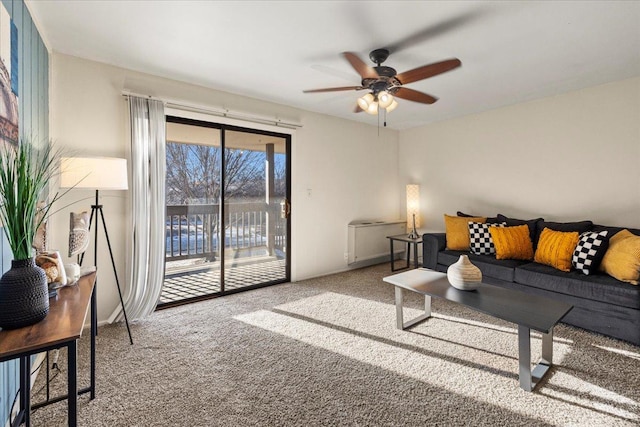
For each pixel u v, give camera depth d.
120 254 2.81
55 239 2.52
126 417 1.57
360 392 1.77
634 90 3.01
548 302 2.05
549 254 3.01
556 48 2.45
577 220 3.41
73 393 0.98
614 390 1.77
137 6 1.93
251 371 1.98
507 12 1.98
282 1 1.88
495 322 2.73
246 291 3.67
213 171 3.48
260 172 3.85
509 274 3.06
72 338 0.98
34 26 2.03
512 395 1.74
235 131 3.62
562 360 2.09
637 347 2.24
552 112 3.58
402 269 4.76
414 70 2.14
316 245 4.37
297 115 4.10
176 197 3.25
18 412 1.57
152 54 2.57
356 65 2.15
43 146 2.26
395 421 1.54
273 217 3.98
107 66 2.75
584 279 2.56
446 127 4.71
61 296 1.43
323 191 4.43
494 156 4.14
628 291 2.28
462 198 4.53
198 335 2.50
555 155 3.57
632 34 2.23
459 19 2.05
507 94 3.52
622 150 3.09
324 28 2.18
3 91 1.43
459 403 1.68
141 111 2.80
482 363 2.07
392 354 2.19
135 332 2.55
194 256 3.39
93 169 2.15
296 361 2.10
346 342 2.37
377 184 5.14
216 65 2.79
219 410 1.62
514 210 3.95
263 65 2.78
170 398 1.72
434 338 2.43
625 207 3.08
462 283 2.26
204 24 2.13
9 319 1.03
